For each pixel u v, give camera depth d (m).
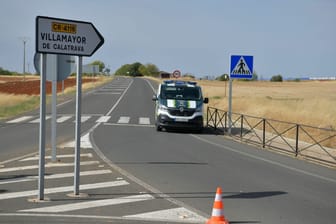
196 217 7.13
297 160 14.05
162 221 6.88
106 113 30.44
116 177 10.23
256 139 19.17
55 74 11.60
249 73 19.67
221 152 15.13
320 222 7.06
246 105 32.12
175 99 21.16
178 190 9.11
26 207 7.53
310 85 97.69
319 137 19.14
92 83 78.75
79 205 7.73
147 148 15.45
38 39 7.31
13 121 25.03
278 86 91.12
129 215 7.18
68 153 13.68
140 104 38.88
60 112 30.61
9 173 10.46
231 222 6.93
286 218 7.24
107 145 15.86
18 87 65.25
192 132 21.58
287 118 23.31
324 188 9.80
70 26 7.64
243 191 9.21
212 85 85.62
